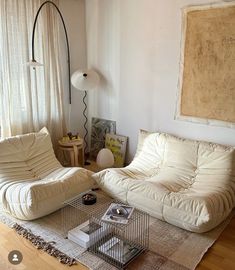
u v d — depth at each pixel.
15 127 3.48
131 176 3.01
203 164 2.94
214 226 2.41
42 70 3.64
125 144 3.93
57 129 3.94
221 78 2.95
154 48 3.41
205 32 2.96
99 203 2.44
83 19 4.08
